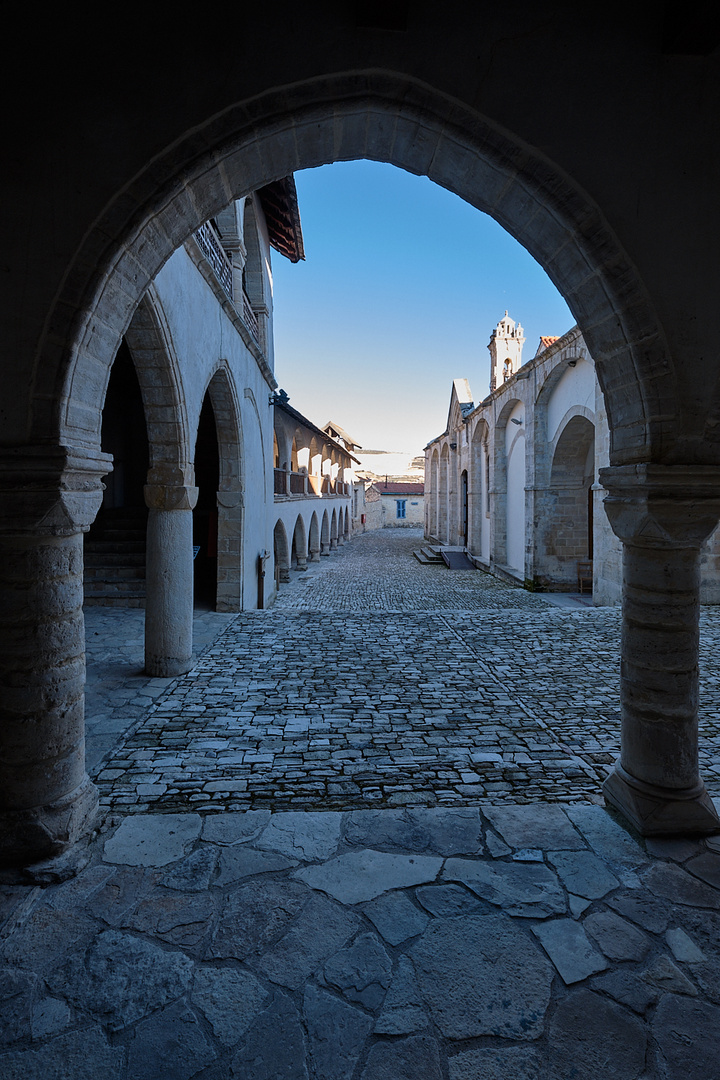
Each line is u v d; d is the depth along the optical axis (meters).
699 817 3.38
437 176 3.50
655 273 3.13
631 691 3.59
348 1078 1.96
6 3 2.89
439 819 3.57
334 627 8.81
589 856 3.18
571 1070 1.99
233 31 2.91
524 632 8.57
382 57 2.93
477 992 2.31
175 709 5.45
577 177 3.05
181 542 6.47
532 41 3.01
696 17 2.83
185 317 6.52
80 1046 2.07
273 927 2.65
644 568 3.48
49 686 3.16
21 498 2.99
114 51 2.91
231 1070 1.99
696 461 3.24
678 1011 2.23
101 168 2.94
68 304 2.95
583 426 14.50
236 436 9.69
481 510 24.33
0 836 3.04
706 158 3.12
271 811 3.67
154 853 3.20
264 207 12.18
